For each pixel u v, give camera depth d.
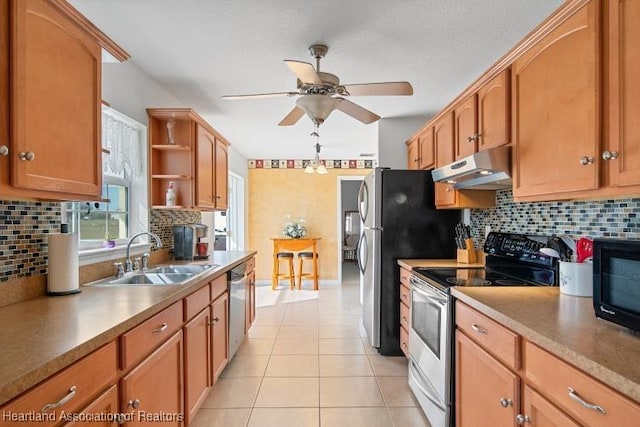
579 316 1.34
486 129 2.13
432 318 2.12
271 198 6.47
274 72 2.63
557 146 1.50
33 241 1.63
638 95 1.12
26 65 1.18
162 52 2.32
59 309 1.40
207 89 2.97
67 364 0.98
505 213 2.62
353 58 2.41
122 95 2.37
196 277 2.12
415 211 3.22
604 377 0.89
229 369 2.84
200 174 3.04
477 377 1.61
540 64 1.61
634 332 1.16
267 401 2.35
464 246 2.93
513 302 1.56
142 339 1.40
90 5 1.79
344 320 4.17
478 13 1.89
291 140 5.00
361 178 6.47
